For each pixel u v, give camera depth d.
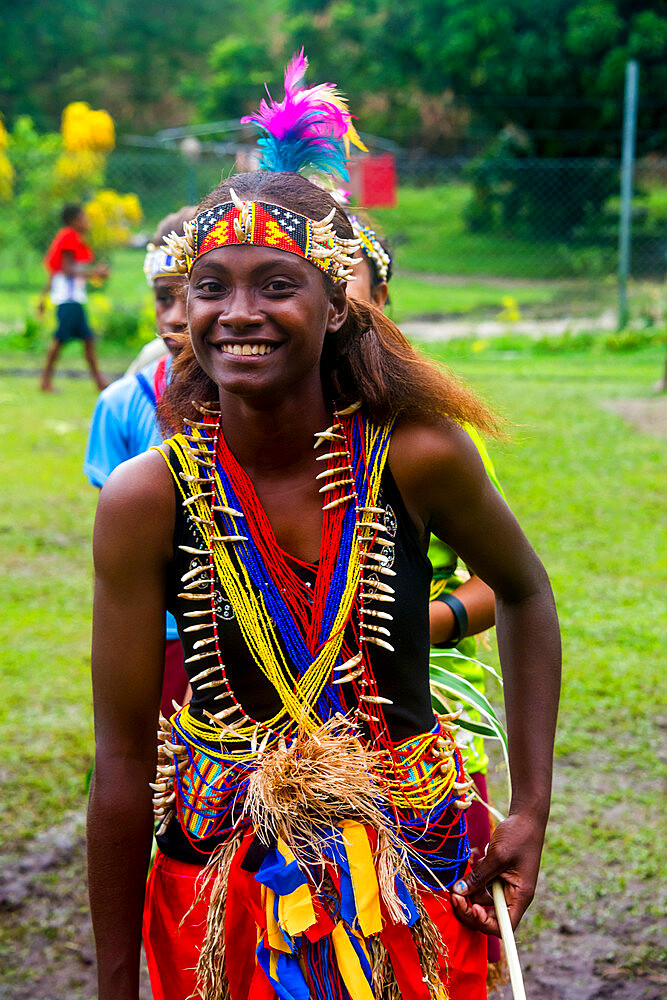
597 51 32.38
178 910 1.89
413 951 1.79
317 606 1.80
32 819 4.25
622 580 6.72
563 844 4.05
